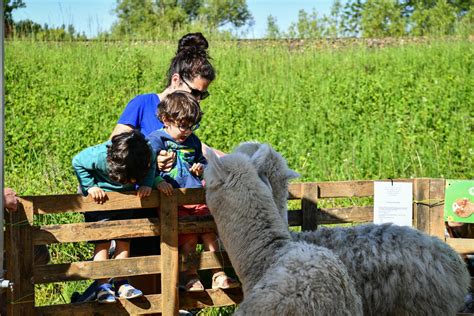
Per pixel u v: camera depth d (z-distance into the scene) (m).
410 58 17.06
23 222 4.46
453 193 5.16
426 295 4.20
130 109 5.26
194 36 5.41
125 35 21.12
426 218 5.29
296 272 3.64
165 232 4.80
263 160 4.34
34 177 8.34
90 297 5.00
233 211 4.12
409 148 10.24
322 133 11.21
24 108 12.40
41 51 17.55
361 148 10.51
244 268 4.05
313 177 9.33
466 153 9.80
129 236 4.73
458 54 17.05
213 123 11.15
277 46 19.30
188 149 5.09
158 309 4.85
